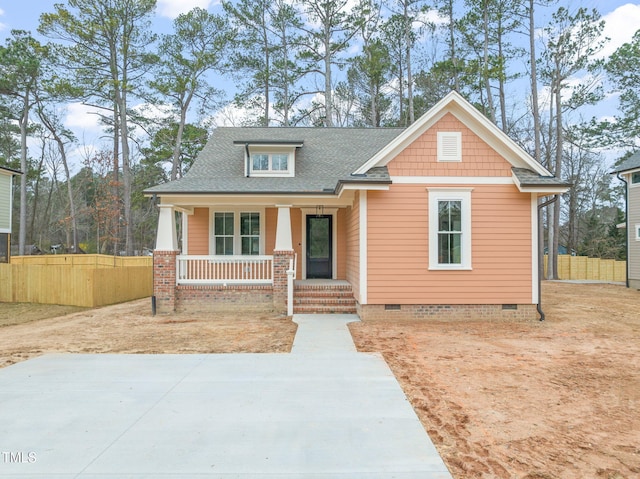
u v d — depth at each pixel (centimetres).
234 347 784
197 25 2623
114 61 2589
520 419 450
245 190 1149
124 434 400
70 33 2462
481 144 1062
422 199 1052
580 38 2367
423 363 663
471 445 389
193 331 938
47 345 816
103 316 1195
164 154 2909
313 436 397
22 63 2628
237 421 432
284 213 1194
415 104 2995
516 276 1055
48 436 396
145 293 1855
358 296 1076
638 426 436
